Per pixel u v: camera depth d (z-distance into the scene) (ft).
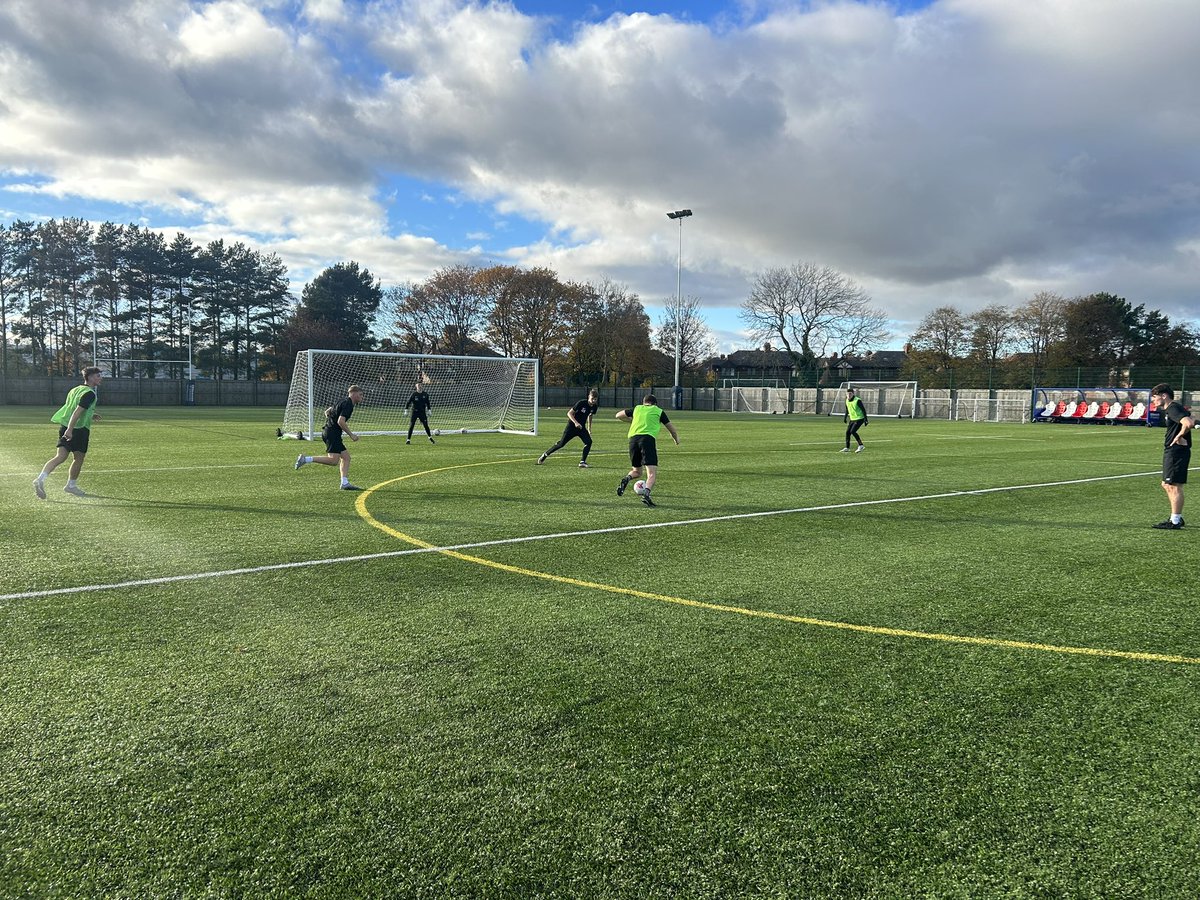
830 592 18.54
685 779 9.52
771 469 46.75
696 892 7.39
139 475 39.37
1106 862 7.97
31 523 25.95
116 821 8.48
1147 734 10.97
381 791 9.14
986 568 21.25
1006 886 7.56
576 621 15.94
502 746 10.32
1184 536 26.25
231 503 30.81
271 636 14.75
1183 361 199.00
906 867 7.83
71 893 7.30
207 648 14.03
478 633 15.08
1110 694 12.41
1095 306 199.52
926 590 18.84
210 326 211.61
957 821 8.68
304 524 26.48
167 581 18.67
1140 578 20.24
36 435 64.69
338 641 14.51
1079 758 10.22
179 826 8.39
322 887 7.40
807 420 128.16
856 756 10.18
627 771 9.69
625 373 215.92
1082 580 19.99
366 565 20.65
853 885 7.53
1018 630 15.72
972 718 11.43
